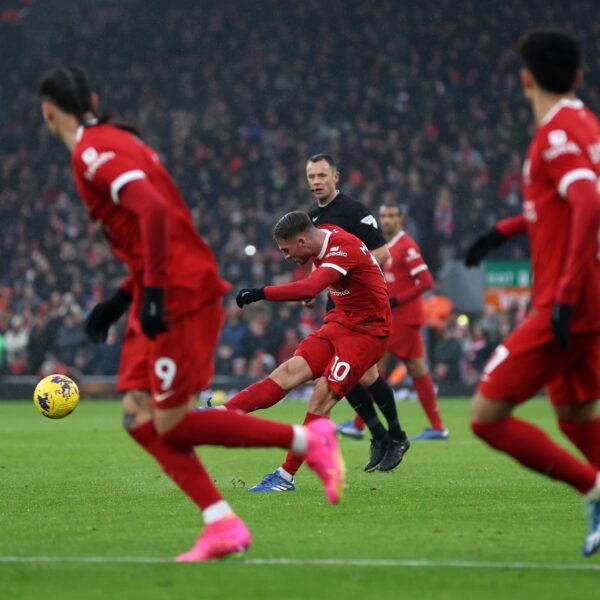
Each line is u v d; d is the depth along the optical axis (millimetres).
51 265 110875
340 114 131125
